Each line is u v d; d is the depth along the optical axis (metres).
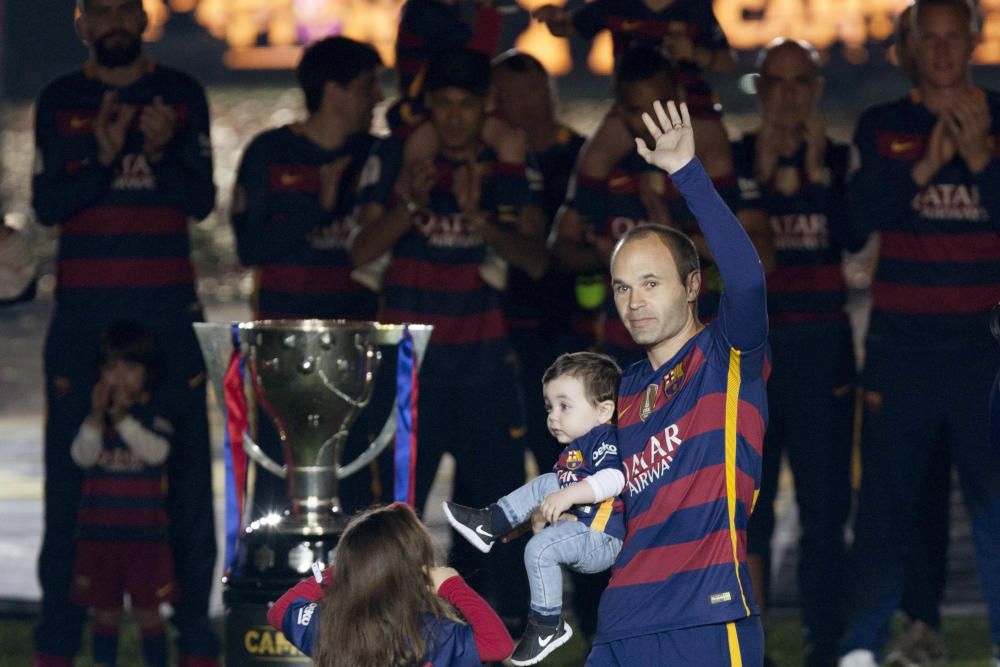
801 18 53.97
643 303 10.48
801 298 16.59
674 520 10.41
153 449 16.53
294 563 12.15
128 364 16.34
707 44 17.03
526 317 17.67
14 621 19.69
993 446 11.97
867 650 15.91
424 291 16.09
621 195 16.17
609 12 17.11
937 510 17.27
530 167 16.66
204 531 16.89
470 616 10.52
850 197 16.06
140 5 16.80
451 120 15.93
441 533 23.70
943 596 19.14
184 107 16.97
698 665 10.30
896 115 15.93
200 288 56.44
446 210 16.16
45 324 53.84
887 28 53.88
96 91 16.81
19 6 70.12
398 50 17.59
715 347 10.42
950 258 15.70
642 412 10.62
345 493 16.77
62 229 16.78
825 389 16.58
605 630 10.58
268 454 17.11
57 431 16.73
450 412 16.17
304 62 17.19
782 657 17.45
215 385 12.76
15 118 67.94
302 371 12.18
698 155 16.20
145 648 16.91
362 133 17.42
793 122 16.59
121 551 16.62
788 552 23.53
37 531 25.78
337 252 17.30
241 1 71.38
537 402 17.72
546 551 10.65
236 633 12.22
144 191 16.70
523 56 18.20
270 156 17.08
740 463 10.39
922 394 15.76
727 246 10.11
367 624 10.23
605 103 66.69
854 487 16.98
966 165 15.64
